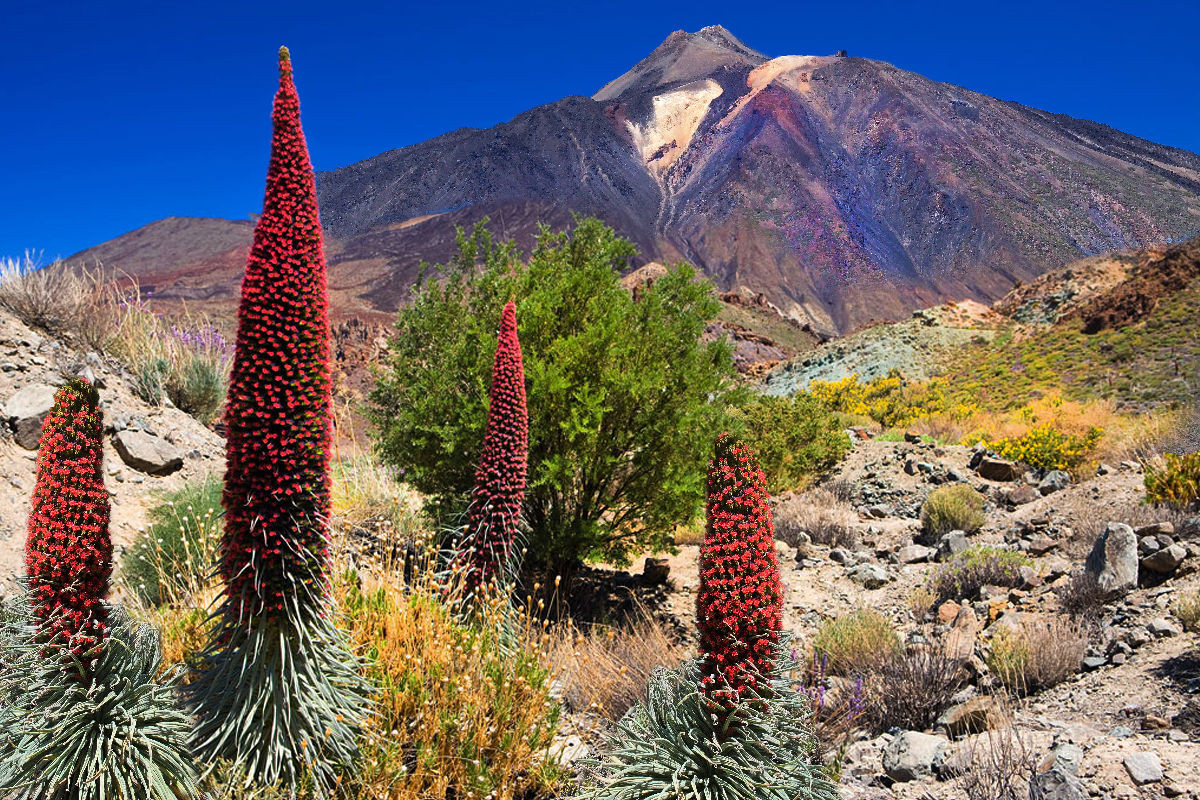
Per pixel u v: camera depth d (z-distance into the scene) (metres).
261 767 3.37
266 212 3.34
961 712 4.96
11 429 7.58
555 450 9.13
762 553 3.09
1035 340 42.78
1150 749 4.02
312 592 3.54
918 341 47.81
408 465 9.42
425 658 4.37
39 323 9.62
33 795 2.99
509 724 4.17
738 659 3.10
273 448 3.32
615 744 3.38
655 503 9.30
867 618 7.03
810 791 3.20
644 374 9.13
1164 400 25.45
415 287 10.04
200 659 3.73
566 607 8.84
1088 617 6.50
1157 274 40.06
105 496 3.17
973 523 10.85
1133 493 9.57
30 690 3.02
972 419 23.78
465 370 9.48
